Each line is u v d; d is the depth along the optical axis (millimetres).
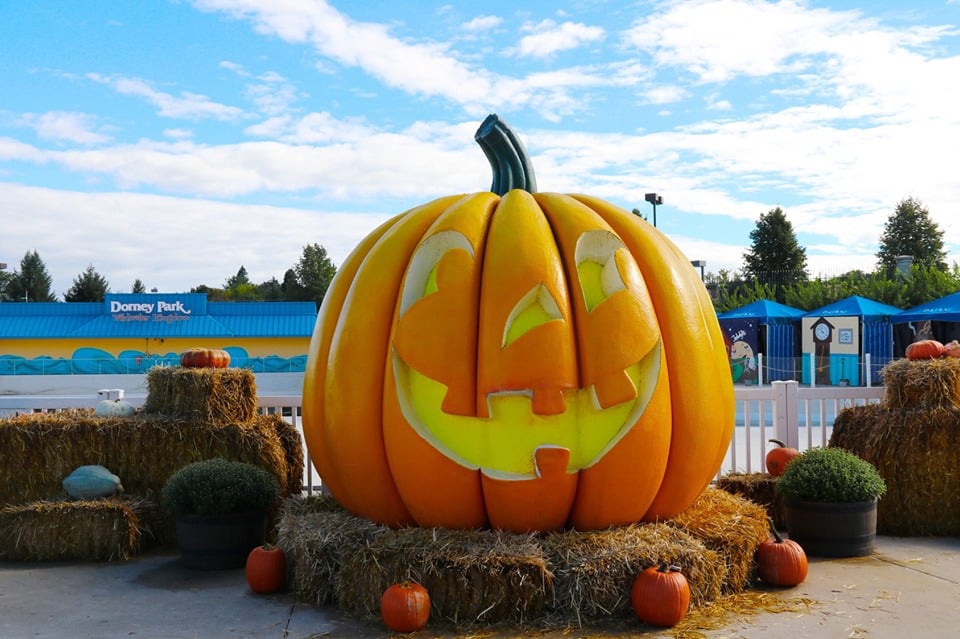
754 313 28438
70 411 7668
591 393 4812
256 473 6211
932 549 6359
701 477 5234
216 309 42344
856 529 6070
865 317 26344
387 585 4645
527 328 4777
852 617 4660
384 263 5270
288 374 32250
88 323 41250
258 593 5281
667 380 4980
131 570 5965
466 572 4512
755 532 5270
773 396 8008
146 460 6879
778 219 54031
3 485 6797
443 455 4805
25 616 4887
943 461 6789
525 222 5051
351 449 5117
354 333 5160
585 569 4527
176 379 7070
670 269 5250
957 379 6922
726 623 4547
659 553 4656
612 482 4816
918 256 55938
